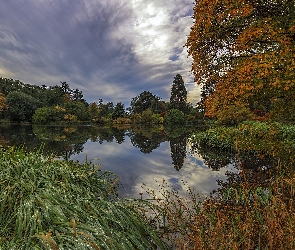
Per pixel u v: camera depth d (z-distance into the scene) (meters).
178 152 11.80
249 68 4.11
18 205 2.61
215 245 2.12
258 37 4.34
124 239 2.49
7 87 57.62
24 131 22.53
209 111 5.51
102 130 29.06
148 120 49.41
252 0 4.62
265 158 8.62
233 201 4.03
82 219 2.57
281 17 4.50
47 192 2.79
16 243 2.06
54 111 41.38
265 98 5.66
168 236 3.02
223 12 4.76
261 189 3.75
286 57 3.98
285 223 2.11
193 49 5.75
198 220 2.97
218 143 12.46
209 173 7.17
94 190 3.75
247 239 2.14
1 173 3.16
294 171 3.68
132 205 3.33
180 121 46.78
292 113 6.05
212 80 5.72
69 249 1.97
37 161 3.84
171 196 4.84
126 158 9.76
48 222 2.34
